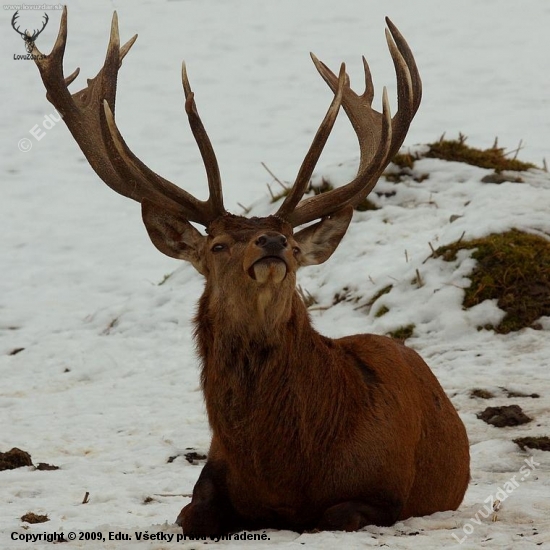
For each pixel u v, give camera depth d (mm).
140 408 25125
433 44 78750
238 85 72125
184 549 13289
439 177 35875
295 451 14086
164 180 15695
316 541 13102
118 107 67812
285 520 14633
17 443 22781
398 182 35938
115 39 17688
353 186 16188
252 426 14078
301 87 71375
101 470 20453
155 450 21594
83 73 73875
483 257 28719
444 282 28609
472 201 33312
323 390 14219
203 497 14641
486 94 68125
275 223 15086
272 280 13758
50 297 40250
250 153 59500
